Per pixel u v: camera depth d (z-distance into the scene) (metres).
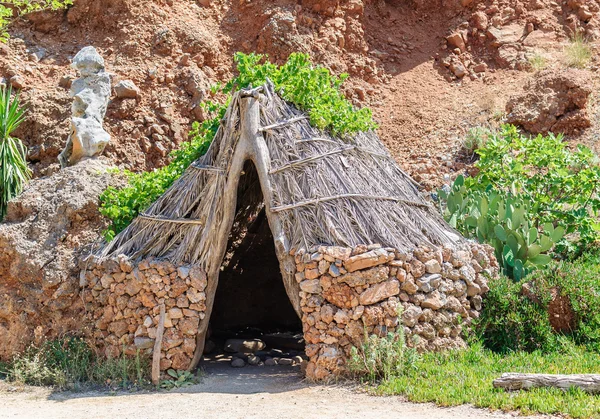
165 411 7.11
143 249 9.04
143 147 13.95
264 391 7.94
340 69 15.95
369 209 8.69
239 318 11.99
